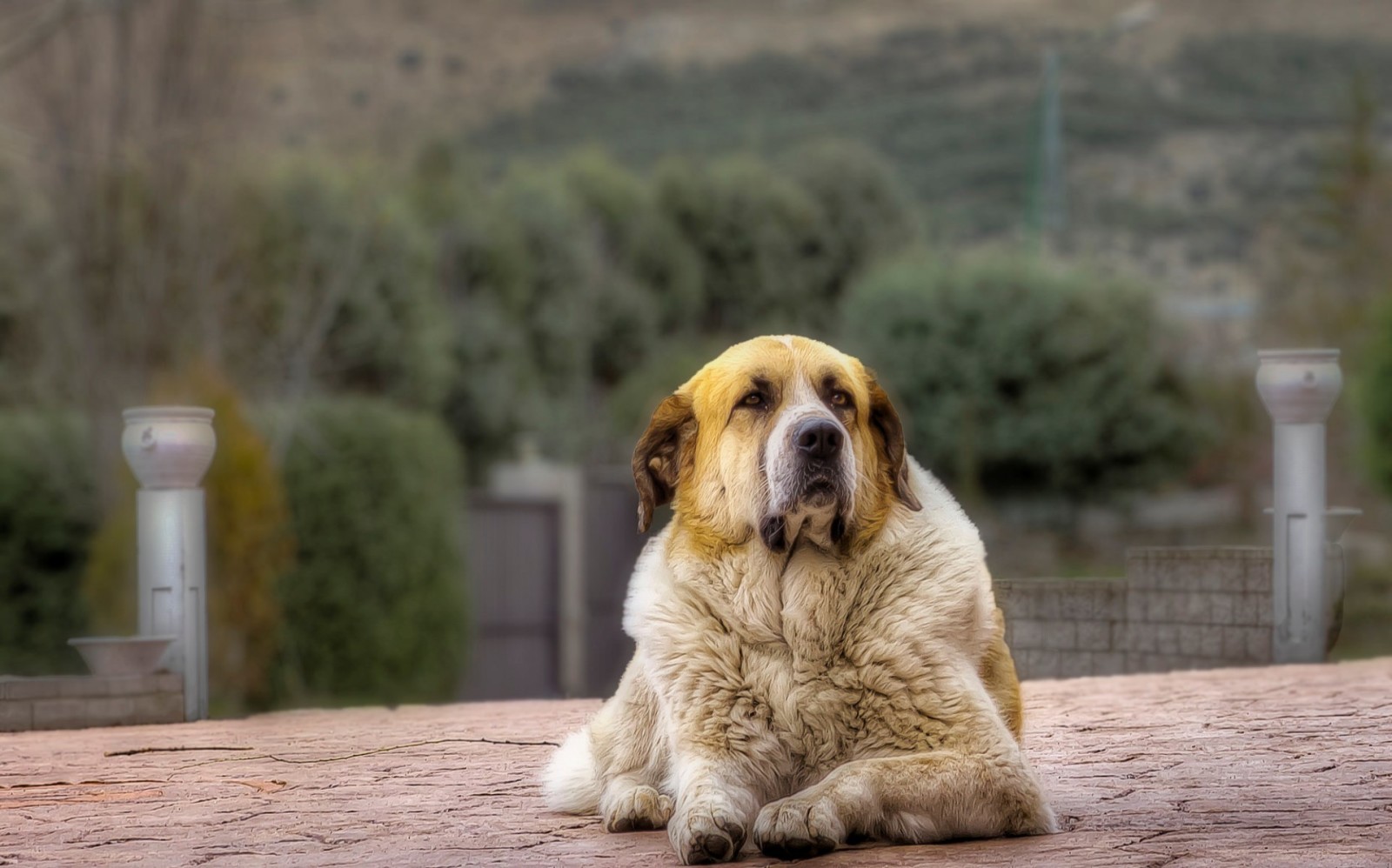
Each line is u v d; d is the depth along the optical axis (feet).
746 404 14.02
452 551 73.41
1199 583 33.58
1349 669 30.83
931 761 12.80
